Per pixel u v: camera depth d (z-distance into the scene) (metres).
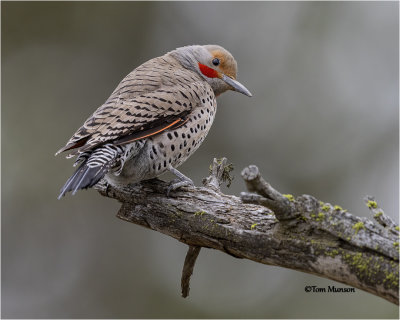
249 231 5.93
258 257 5.90
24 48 14.66
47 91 14.38
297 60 14.22
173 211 6.70
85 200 13.68
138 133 6.91
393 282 5.16
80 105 14.38
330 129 13.90
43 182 13.71
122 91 7.43
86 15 14.77
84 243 13.56
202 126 7.62
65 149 6.61
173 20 14.66
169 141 7.15
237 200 6.50
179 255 13.43
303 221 5.56
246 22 14.48
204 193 6.79
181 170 13.46
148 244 13.53
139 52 14.65
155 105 7.11
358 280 5.36
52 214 13.62
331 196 13.56
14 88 14.35
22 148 13.90
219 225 6.19
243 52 14.34
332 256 5.42
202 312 12.85
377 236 5.28
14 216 13.54
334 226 5.40
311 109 13.95
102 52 14.70
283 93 14.06
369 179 13.61
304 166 13.73
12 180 13.65
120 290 13.34
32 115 14.17
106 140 6.64
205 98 7.76
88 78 14.55
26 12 14.67
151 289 13.23
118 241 13.55
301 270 5.69
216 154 13.70
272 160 13.77
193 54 8.71
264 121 13.92
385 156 13.71
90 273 13.44
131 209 7.20
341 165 13.70
